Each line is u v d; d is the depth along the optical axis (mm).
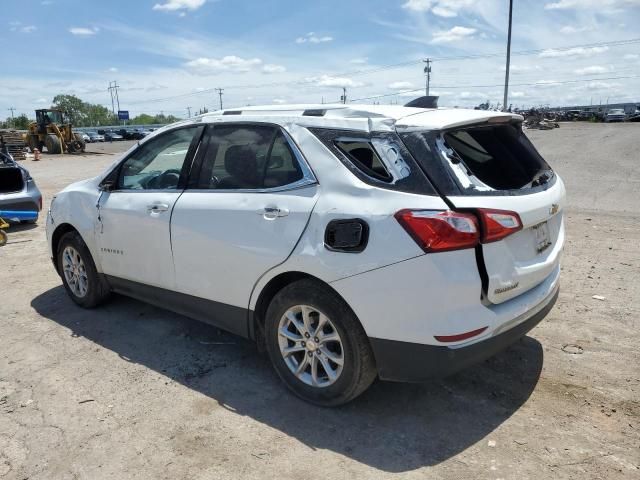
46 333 4453
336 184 3014
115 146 52875
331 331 3135
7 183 8195
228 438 2998
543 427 3010
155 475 2715
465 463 2734
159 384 3600
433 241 2629
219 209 3488
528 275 2975
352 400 3279
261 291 3338
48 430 3107
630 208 9109
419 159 2793
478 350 2773
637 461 2715
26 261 6684
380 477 2652
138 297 4379
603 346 3924
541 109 82562
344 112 3188
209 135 3783
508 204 2789
